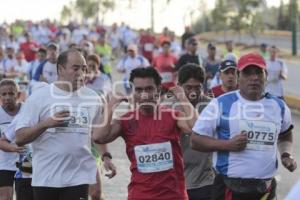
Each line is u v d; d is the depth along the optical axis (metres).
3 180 14.39
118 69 37.59
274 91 33.75
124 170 22.03
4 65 37.19
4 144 13.52
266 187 10.56
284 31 93.38
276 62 33.69
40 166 12.02
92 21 126.31
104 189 19.38
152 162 10.90
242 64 10.56
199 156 12.77
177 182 11.05
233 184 10.55
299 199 6.79
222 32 88.94
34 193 12.17
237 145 10.40
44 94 12.06
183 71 13.25
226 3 79.69
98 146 12.75
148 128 11.00
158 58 36.53
